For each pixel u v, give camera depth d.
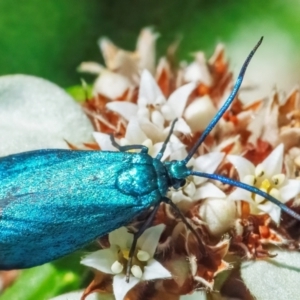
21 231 0.07
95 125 0.08
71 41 0.09
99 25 0.09
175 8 0.10
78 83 0.09
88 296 0.07
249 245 0.08
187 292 0.07
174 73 0.08
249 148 0.08
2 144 0.08
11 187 0.07
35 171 0.07
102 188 0.07
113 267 0.07
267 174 0.08
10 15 0.09
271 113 0.08
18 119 0.08
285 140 0.08
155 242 0.07
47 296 0.08
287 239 0.08
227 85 0.08
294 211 0.08
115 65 0.08
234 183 0.07
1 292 0.08
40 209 0.07
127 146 0.07
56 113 0.08
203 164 0.08
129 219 0.07
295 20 0.09
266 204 0.07
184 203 0.07
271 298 0.07
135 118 0.08
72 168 0.07
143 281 0.07
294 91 0.08
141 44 0.08
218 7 0.10
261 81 0.09
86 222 0.07
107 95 0.08
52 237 0.07
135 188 0.07
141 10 0.10
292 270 0.07
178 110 0.08
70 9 0.09
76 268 0.08
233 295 0.07
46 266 0.08
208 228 0.07
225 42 0.10
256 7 0.09
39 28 0.09
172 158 0.08
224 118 0.08
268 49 0.10
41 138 0.08
